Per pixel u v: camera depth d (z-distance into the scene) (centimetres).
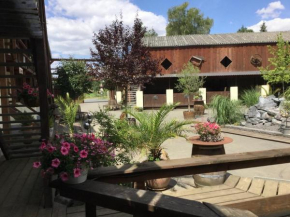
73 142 222
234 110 1173
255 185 370
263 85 2009
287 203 312
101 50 1095
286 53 1688
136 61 1098
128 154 471
